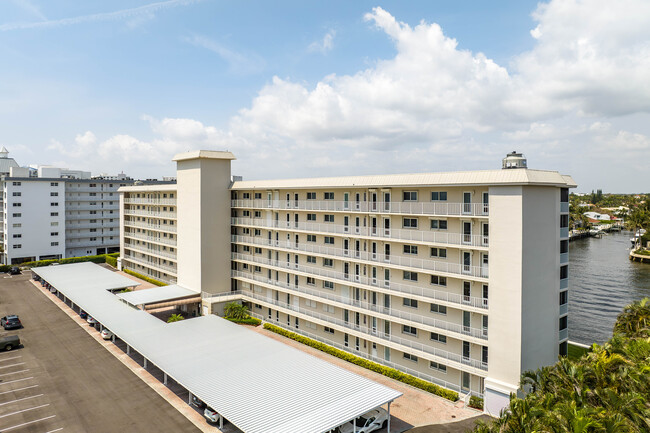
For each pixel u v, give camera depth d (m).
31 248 86.75
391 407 30.64
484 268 31.41
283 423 23.27
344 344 42.97
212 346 35.94
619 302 68.25
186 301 51.88
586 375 22.91
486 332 31.34
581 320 58.97
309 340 43.31
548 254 31.00
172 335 38.81
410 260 36.03
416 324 34.69
